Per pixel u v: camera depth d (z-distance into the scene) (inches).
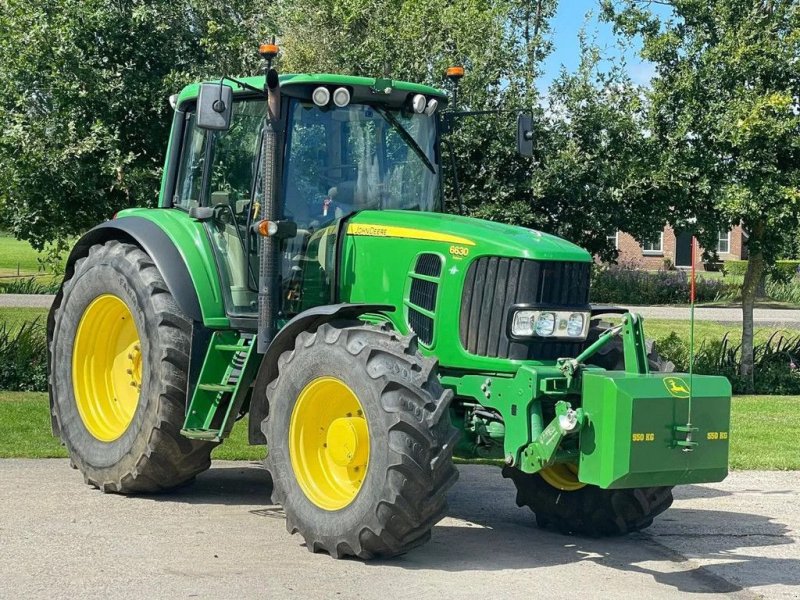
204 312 295.6
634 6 583.8
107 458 309.9
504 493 341.7
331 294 285.6
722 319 1056.8
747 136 540.1
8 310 868.6
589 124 530.6
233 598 212.8
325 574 233.1
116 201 484.1
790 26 573.6
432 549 262.7
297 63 840.3
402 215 281.0
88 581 221.0
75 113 468.4
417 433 232.2
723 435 241.8
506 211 504.7
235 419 289.0
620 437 230.8
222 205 305.3
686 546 276.1
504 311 257.1
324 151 292.2
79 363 329.1
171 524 276.2
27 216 476.7
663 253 1680.6
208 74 486.9
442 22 556.4
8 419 417.4
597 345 249.6
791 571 252.5
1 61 467.2
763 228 592.1
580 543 277.4
